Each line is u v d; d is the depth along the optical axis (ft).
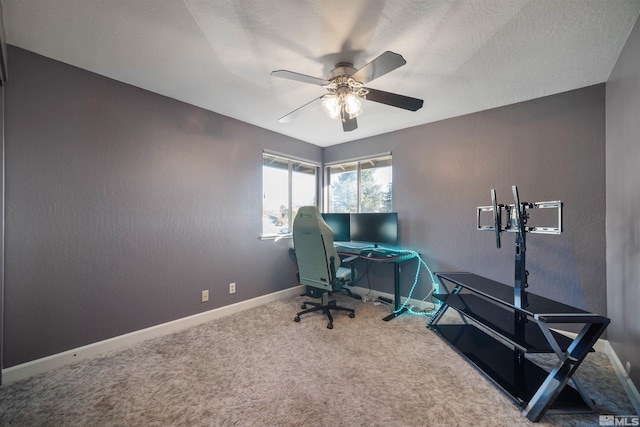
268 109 9.02
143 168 7.59
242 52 5.81
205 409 4.84
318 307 9.36
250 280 10.36
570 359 4.58
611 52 5.70
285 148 11.77
